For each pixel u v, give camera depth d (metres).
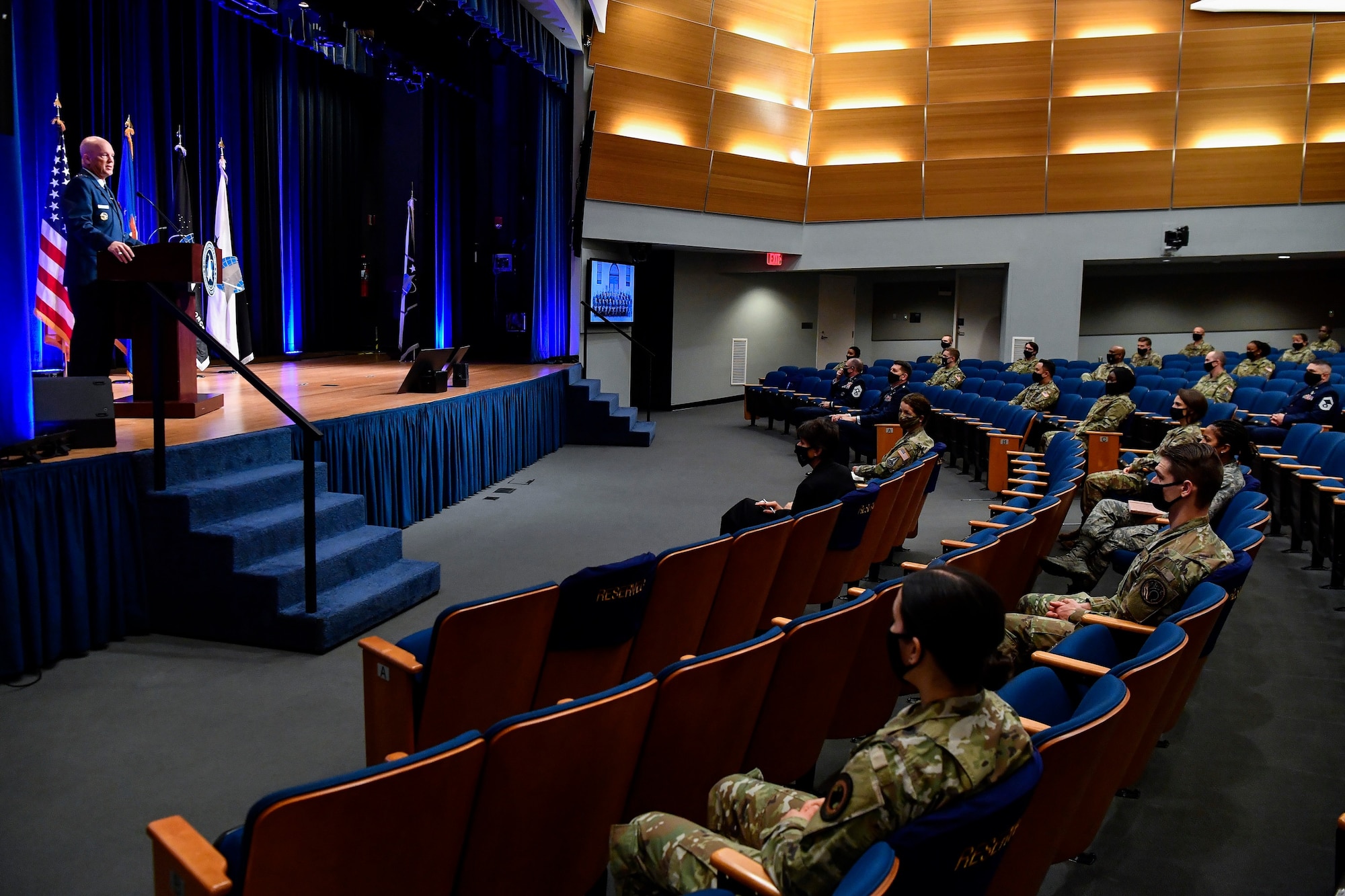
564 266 12.19
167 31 9.24
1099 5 12.85
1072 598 3.18
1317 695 3.50
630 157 12.38
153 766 2.77
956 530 6.38
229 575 3.77
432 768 1.43
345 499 4.63
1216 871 2.34
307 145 12.05
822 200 14.12
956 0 13.29
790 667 2.24
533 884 1.77
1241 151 12.56
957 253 13.75
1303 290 15.51
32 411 3.62
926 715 1.42
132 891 2.16
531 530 6.14
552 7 9.65
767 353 17.12
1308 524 5.51
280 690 3.37
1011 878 1.71
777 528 3.30
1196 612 2.32
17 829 2.41
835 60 13.69
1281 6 12.16
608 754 1.77
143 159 9.05
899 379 8.96
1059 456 5.85
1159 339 16.06
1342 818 1.42
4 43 3.43
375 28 7.77
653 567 2.67
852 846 1.36
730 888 1.54
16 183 3.45
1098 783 1.98
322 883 1.37
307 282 12.17
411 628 4.11
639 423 11.11
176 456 3.94
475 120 11.88
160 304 3.70
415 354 10.65
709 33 12.70
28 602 3.36
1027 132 13.20
